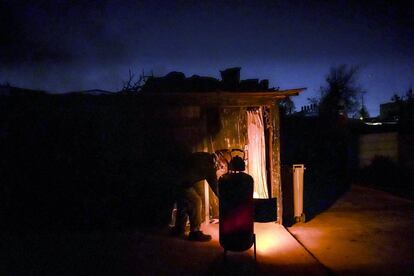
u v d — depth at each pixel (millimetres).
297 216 9227
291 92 7336
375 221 9336
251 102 7781
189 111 7828
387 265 6359
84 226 7551
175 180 7512
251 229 5691
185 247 6465
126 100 7586
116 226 7527
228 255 6160
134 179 7773
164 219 7781
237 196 5559
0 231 7320
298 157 18438
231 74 8406
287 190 9633
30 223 7555
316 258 6254
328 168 17500
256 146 8273
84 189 7691
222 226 5672
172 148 7816
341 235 8164
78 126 7672
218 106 7730
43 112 7559
